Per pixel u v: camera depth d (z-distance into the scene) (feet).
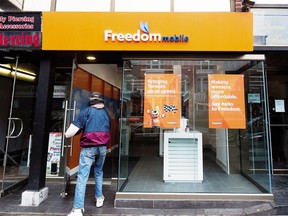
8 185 13.61
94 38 11.74
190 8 13.29
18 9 13.23
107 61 14.75
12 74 15.06
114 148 21.50
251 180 13.41
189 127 13.61
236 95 12.62
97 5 13.50
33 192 11.28
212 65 12.65
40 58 12.43
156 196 11.25
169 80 12.69
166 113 12.76
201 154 13.71
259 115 12.96
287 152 16.61
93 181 14.85
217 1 13.28
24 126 15.28
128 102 12.89
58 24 11.75
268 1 13.51
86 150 10.41
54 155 15.49
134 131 13.25
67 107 15.51
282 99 17.08
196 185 12.84
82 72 16.05
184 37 11.59
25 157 15.02
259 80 12.78
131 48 11.70
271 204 10.82
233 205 11.05
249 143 13.87
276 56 14.16
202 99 12.91
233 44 11.57
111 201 11.83
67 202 11.61
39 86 12.14
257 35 12.91
